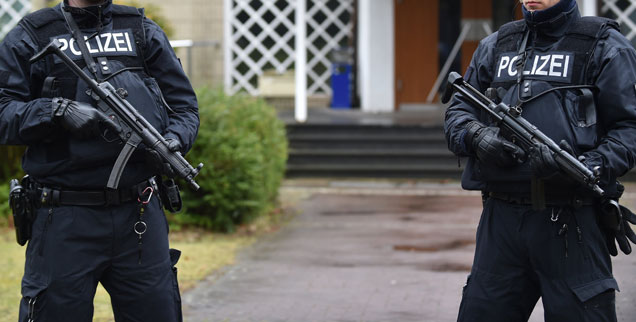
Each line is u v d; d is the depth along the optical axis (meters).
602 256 4.95
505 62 5.11
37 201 4.98
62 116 4.69
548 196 4.86
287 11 23.12
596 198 4.94
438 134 18.75
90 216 4.91
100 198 4.93
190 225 12.44
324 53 23.55
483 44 5.38
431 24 23.02
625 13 21.75
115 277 5.04
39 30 5.00
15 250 10.88
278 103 22.84
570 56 4.91
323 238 11.91
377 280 9.41
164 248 5.16
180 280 9.49
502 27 5.30
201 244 11.52
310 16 23.25
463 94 5.11
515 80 5.02
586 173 4.54
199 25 22.03
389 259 10.48
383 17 22.56
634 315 7.85
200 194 12.23
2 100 4.89
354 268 10.02
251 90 23.02
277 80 22.84
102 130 4.89
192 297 8.78
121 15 5.15
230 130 12.49
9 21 23.48
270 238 12.00
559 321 4.90
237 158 12.10
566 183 4.73
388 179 17.89
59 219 4.91
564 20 4.97
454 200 15.18
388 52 22.61
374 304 8.45
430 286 9.12
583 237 4.86
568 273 4.86
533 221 4.91
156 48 5.18
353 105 23.50
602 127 4.94
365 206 14.62
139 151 4.95
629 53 4.86
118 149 4.89
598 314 4.84
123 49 5.05
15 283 9.19
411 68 23.02
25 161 5.00
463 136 5.01
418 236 11.92
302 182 17.56
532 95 4.92
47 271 4.90
